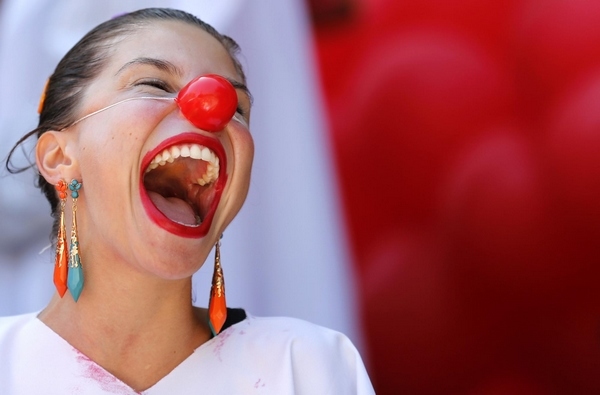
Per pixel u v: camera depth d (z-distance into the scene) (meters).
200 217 2.27
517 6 4.14
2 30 3.61
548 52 4.09
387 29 4.34
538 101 4.11
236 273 3.63
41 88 3.52
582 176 4.02
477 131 4.20
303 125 3.83
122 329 2.10
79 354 2.07
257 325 2.27
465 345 4.16
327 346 2.25
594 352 3.99
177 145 2.08
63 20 3.56
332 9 4.38
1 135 3.30
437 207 4.24
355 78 4.36
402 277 4.24
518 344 4.10
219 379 2.13
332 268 3.79
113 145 2.02
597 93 3.99
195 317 2.25
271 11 3.77
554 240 4.07
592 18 4.00
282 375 2.17
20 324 2.19
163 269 2.01
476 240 4.17
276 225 3.75
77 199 2.15
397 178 4.29
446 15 4.26
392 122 4.31
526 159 4.12
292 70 3.82
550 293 4.06
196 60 2.19
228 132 2.14
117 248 2.05
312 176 3.81
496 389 4.12
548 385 4.06
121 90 2.11
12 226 3.34
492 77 4.20
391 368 4.21
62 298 2.20
